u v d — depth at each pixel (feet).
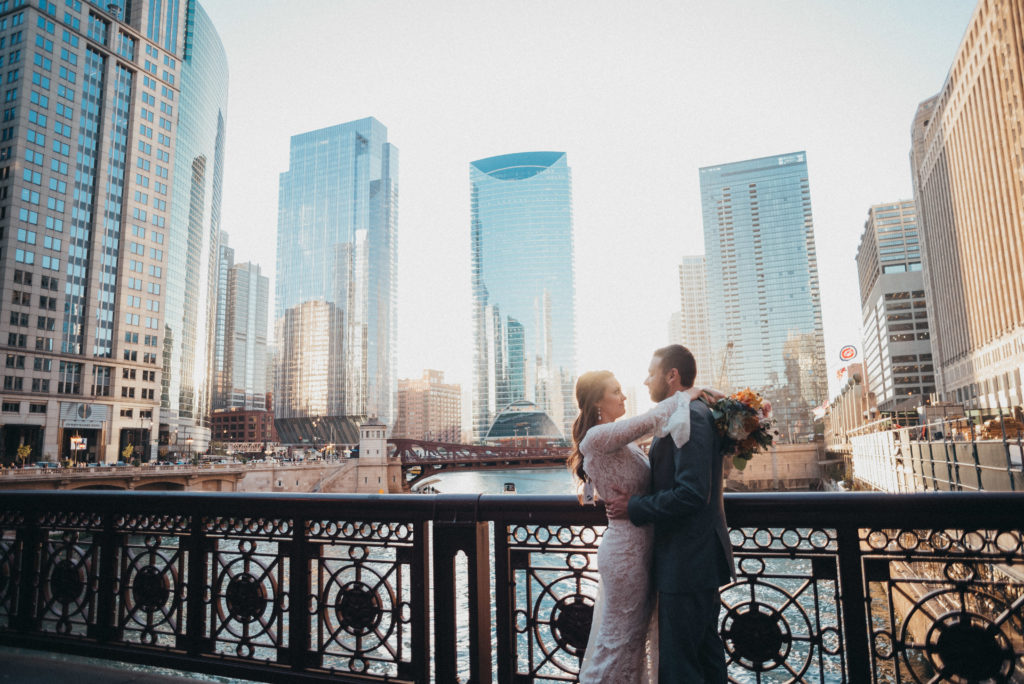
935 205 301.84
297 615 12.70
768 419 9.11
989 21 213.46
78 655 14.33
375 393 651.25
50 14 267.80
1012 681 9.52
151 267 310.45
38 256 257.34
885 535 10.07
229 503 13.34
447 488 489.26
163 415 344.90
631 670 8.92
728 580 9.03
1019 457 57.00
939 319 308.81
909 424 169.99
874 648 9.93
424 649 11.80
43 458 248.11
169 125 328.70
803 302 566.36
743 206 594.65
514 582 11.54
